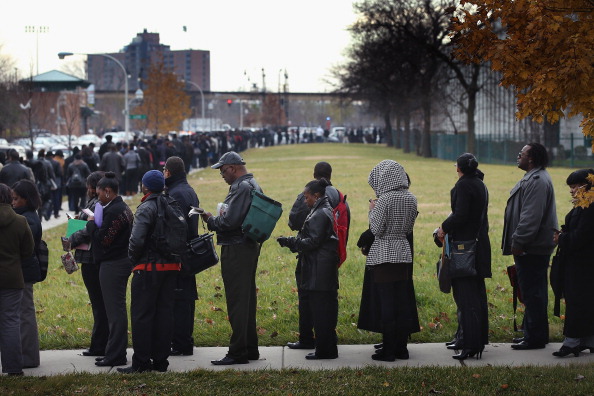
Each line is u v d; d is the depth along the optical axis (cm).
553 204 929
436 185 3481
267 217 875
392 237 888
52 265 1623
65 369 902
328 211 899
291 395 755
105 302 913
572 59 719
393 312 896
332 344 923
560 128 5884
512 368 852
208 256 927
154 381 820
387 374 827
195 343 1016
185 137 4406
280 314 1134
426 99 6744
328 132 11956
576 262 888
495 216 2258
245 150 8469
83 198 2555
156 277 862
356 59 7694
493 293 1255
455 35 792
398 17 6275
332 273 910
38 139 6944
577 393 745
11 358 863
